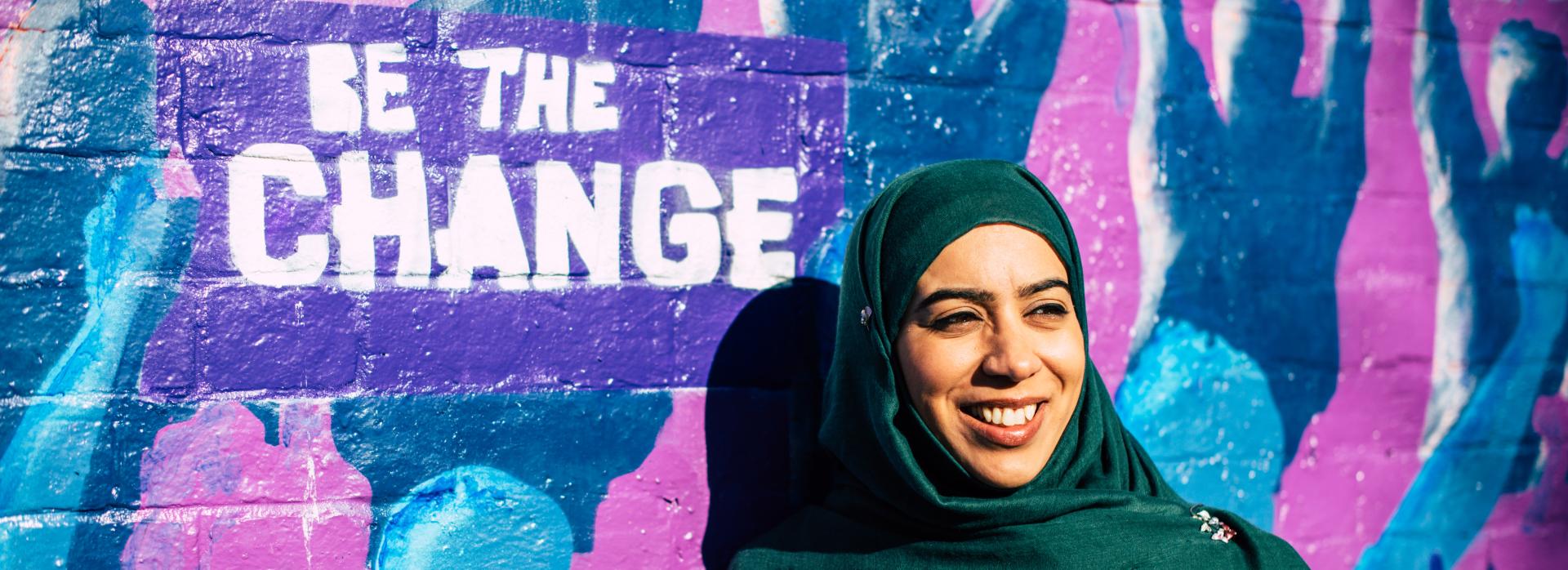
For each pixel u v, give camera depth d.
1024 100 2.10
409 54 1.77
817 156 1.98
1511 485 2.44
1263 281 2.24
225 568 1.69
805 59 1.97
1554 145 2.47
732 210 1.93
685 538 1.91
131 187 1.66
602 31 1.86
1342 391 2.30
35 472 1.62
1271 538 1.67
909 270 1.60
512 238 1.82
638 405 1.88
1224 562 1.61
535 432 1.83
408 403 1.77
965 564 1.63
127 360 1.66
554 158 1.84
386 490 1.76
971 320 1.59
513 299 1.82
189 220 1.68
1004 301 1.56
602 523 1.86
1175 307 2.17
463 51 1.80
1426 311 2.36
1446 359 2.38
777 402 1.96
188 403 1.68
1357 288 2.31
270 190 1.71
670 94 1.90
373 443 1.76
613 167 1.87
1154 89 2.17
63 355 1.63
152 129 1.67
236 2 1.70
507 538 1.82
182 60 1.68
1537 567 2.46
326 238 1.73
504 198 1.81
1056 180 2.11
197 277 1.68
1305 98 2.28
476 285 1.80
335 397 1.74
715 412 1.92
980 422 1.60
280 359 1.72
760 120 1.95
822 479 1.99
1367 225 2.32
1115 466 1.76
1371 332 2.32
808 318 1.98
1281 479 2.25
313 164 1.73
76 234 1.64
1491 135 2.42
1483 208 2.41
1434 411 2.37
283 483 1.72
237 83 1.70
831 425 1.78
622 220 1.87
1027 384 1.57
